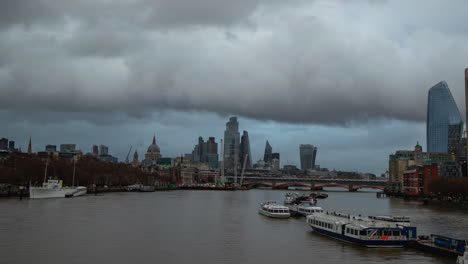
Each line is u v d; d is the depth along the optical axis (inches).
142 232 5162.4
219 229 5610.2
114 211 7642.7
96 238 4650.6
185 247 4288.9
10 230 5019.7
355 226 4490.7
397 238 4330.7
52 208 7824.8
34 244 4229.8
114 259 3705.7
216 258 3833.7
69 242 4379.9
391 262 3720.5
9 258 3644.2
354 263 3698.3
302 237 5017.2
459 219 7224.4
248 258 3855.8
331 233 4948.3
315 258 3870.6
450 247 3949.3
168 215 7244.1
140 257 3801.7
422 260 3794.3
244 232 5378.9
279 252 4124.0
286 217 7140.8
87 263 3545.8
